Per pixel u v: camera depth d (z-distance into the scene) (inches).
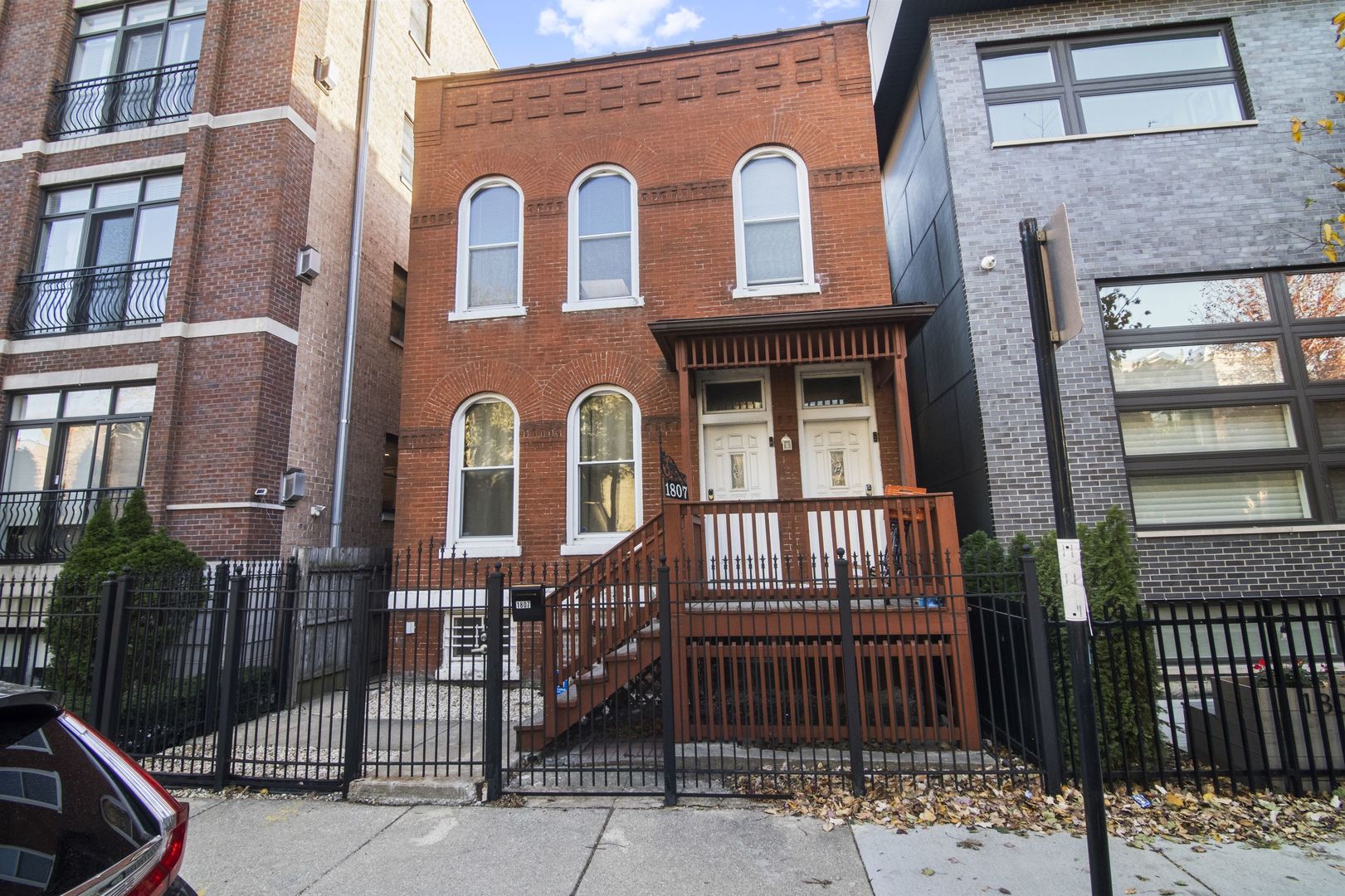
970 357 318.3
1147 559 291.0
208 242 370.3
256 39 392.2
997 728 239.1
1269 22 327.9
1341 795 175.8
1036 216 323.3
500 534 360.2
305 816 186.2
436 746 201.6
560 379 359.9
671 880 146.6
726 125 370.9
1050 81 340.5
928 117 363.3
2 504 361.4
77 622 266.2
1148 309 314.8
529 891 143.6
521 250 380.2
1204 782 186.4
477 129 395.5
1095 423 304.3
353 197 438.3
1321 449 296.0
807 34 371.9
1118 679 197.8
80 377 364.5
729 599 230.5
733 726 230.1
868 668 267.7
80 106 410.0
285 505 362.6
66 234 399.5
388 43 493.4
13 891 71.3
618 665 230.7
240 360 353.1
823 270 348.5
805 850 159.2
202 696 265.4
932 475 382.3
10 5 428.1
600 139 381.4
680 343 301.7
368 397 449.1
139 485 352.2
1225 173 317.1
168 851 86.6
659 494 341.1
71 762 88.9
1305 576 285.4
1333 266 309.7
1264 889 136.9
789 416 334.6
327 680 343.9
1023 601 198.5
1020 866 148.4
